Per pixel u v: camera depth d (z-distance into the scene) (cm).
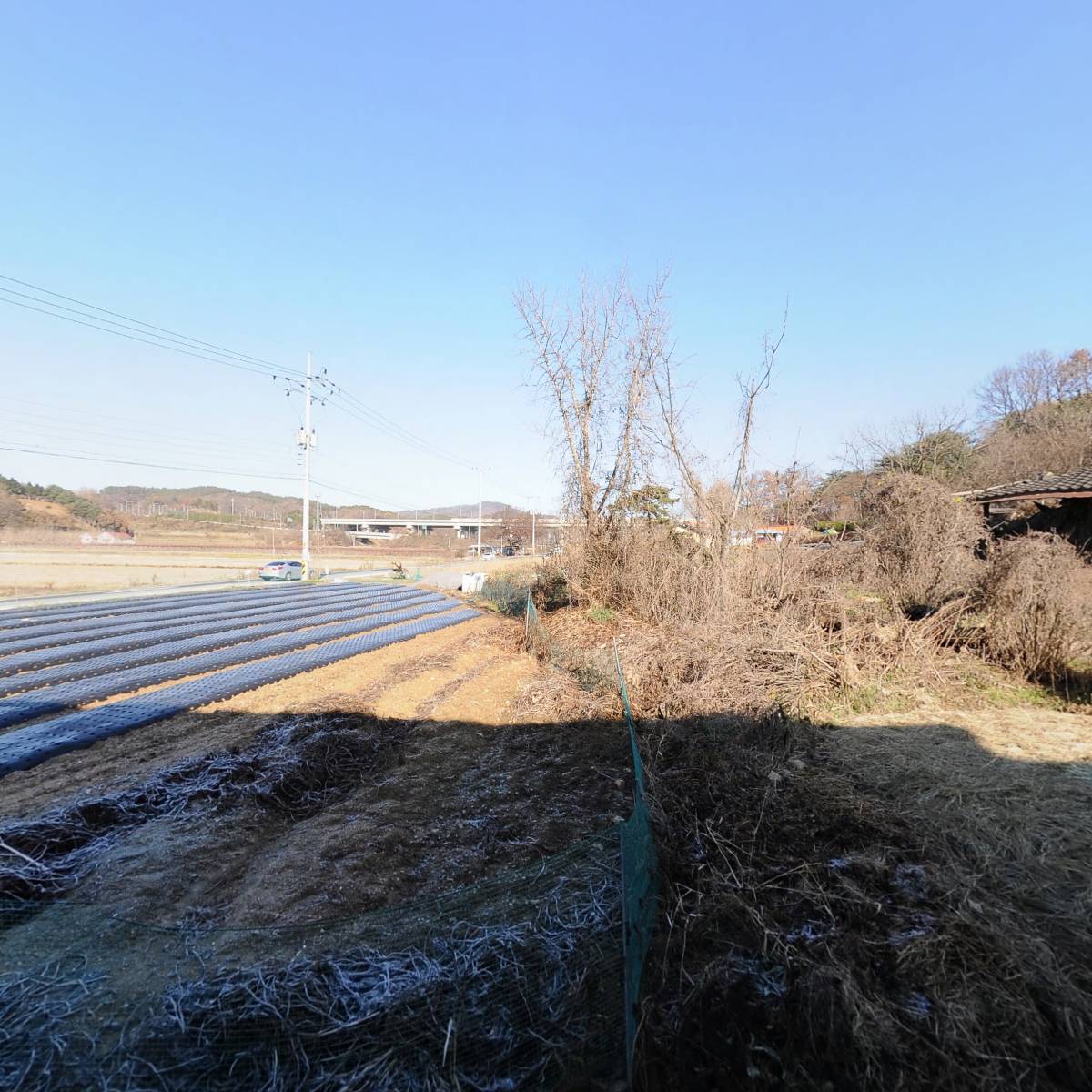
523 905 360
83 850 441
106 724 687
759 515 1315
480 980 299
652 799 482
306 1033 269
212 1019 275
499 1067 257
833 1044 264
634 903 322
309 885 397
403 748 664
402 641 1283
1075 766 541
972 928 327
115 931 345
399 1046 264
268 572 3209
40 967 312
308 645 1188
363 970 307
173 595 2106
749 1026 281
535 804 524
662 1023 285
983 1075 249
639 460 1359
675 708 730
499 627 1486
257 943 331
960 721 670
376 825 482
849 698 738
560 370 1416
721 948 331
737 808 477
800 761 571
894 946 320
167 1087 245
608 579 1401
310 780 570
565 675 940
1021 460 2659
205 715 745
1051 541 896
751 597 1084
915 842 420
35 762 589
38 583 2611
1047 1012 278
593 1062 261
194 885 402
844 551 1213
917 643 820
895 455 2688
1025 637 790
